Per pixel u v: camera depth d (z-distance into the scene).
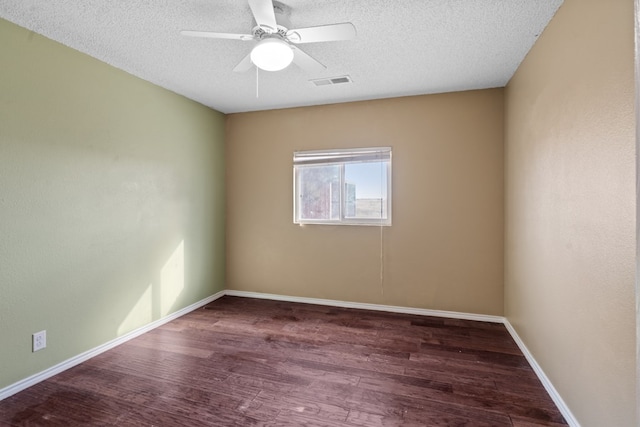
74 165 2.40
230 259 4.19
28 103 2.11
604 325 1.40
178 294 3.42
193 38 2.27
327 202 3.79
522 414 1.83
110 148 2.68
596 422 1.47
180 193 3.44
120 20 2.04
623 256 1.26
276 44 1.83
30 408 1.89
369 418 1.80
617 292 1.31
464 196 3.31
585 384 1.57
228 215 4.18
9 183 2.02
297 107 3.86
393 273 3.55
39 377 2.17
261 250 4.05
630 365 1.22
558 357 1.88
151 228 3.09
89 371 2.31
